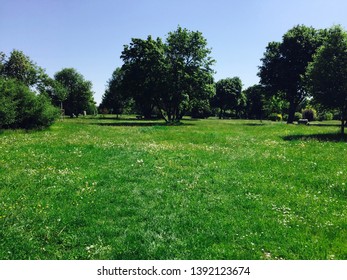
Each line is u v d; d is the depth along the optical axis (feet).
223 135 107.14
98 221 28.71
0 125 111.86
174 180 42.06
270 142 83.41
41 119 128.06
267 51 241.14
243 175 44.78
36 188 37.47
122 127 152.46
